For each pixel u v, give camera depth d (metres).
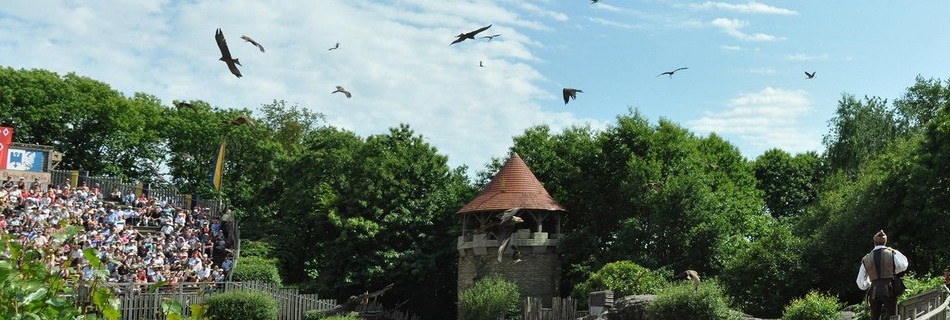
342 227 50.44
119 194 48.56
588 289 38.69
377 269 48.44
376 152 54.16
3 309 6.41
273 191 60.31
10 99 60.28
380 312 44.19
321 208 52.62
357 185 51.59
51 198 41.50
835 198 46.22
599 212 49.66
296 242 55.34
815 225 46.31
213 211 49.22
